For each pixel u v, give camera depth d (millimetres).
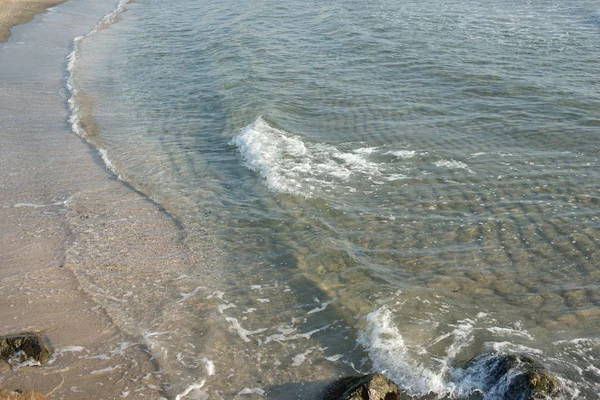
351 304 8672
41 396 6582
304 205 11438
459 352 7695
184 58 21844
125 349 7746
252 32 24094
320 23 24906
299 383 7273
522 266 9453
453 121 14969
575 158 12805
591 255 9625
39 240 10305
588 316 8305
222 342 7965
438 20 24359
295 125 15102
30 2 33438
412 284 9086
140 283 9180
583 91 16250
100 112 16953
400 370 7398
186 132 15234
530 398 6621
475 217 10844
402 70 18750
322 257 9797
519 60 19047
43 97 18344
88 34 26859
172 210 11500
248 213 11289
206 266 9695
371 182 12234
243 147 13969
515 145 13562
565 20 23641
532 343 7809
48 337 7914
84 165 13469
